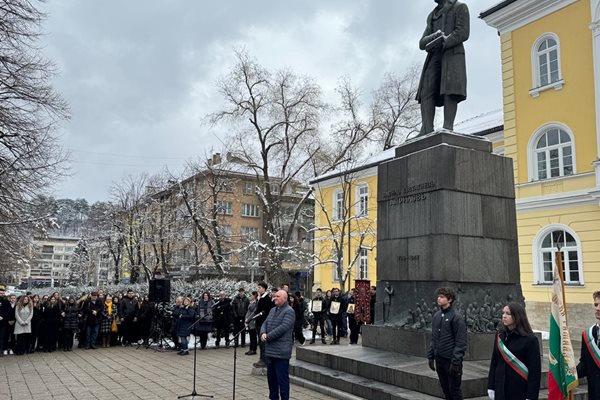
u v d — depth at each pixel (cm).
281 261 3203
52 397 856
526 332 484
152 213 3959
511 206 890
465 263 820
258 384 957
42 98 1864
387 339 889
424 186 863
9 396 866
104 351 1547
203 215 3578
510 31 2175
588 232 1808
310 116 3394
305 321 2078
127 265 4900
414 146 938
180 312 1467
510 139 2131
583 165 1853
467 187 846
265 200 3366
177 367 1198
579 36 1908
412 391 704
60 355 1448
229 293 2027
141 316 1656
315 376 870
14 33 1753
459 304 797
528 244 2003
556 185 1936
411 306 861
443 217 819
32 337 1505
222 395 856
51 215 2102
